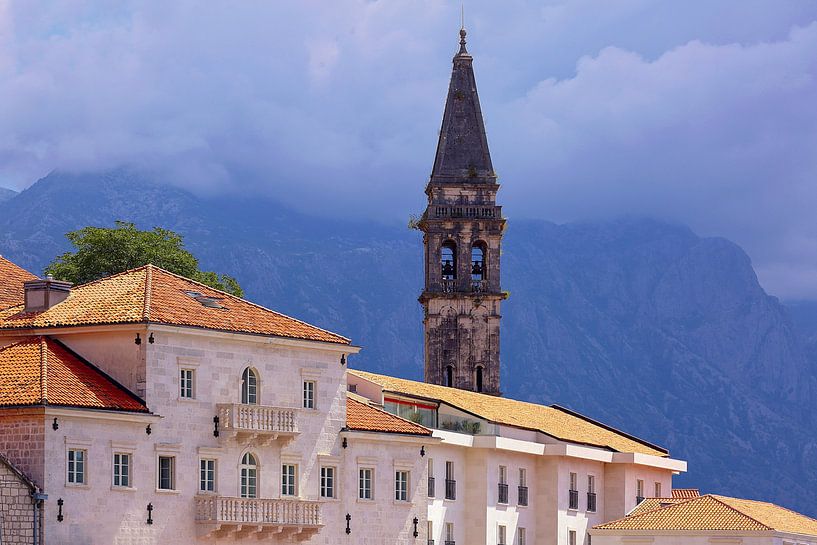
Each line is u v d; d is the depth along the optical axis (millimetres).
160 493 112188
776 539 147000
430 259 199625
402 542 127312
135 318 112375
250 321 119500
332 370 123625
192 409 114500
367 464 125562
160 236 174750
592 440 162250
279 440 119312
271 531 117812
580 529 157500
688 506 152125
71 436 106938
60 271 169125
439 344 198000
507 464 148875
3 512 103312
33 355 110688
